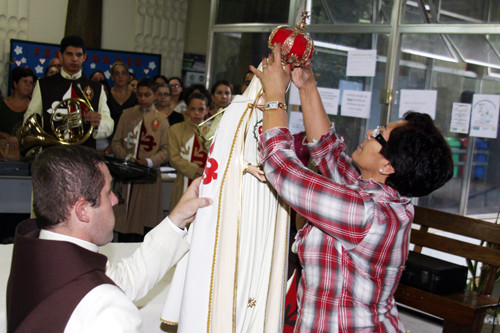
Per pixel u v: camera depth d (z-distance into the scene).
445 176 1.27
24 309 1.03
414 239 2.77
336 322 1.26
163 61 7.88
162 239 1.41
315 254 1.31
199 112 3.90
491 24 3.57
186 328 1.33
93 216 1.11
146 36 7.71
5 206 3.46
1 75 6.79
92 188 1.10
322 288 1.29
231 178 1.33
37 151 3.36
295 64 1.37
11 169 3.41
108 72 7.33
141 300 1.67
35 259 1.04
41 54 6.89
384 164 1.31
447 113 3.88
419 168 1.26
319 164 1.53
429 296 2.51
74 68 3.53
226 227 1.32
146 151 4.11
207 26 8.47
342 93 4.45
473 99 3.74
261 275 1.41
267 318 1.37
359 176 1.57
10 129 4.80
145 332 1.64
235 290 1.30
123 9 7.57
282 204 1.41
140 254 1.40
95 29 7.27
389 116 4.15
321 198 1.21
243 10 5.24
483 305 2.41
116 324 0.99
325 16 4.55
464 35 3.74
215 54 5.52
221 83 4.26
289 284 1.58
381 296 1.28
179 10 7.91
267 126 1.29
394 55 4.09
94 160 1.12
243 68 5.27
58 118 3.36
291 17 4.78
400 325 1.33
